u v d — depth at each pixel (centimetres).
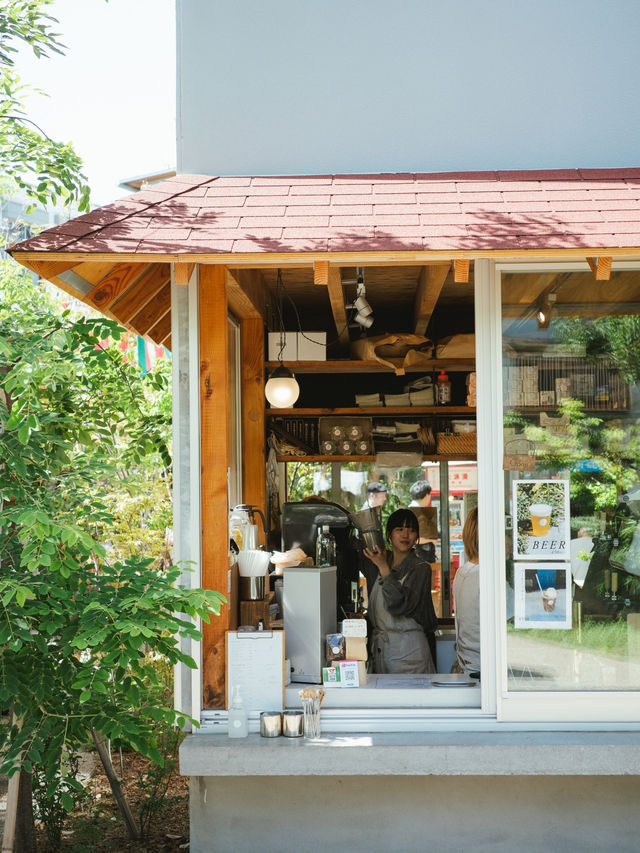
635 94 504
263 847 439
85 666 383
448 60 508
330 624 482
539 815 436
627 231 404
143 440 535
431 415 776
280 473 777
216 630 447
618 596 445
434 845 437
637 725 436
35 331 425
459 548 790
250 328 670
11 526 434
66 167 565
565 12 506
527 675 440
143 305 550
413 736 432
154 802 533
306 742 425
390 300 757
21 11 541
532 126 505
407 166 507
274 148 510
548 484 447
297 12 512
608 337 450
